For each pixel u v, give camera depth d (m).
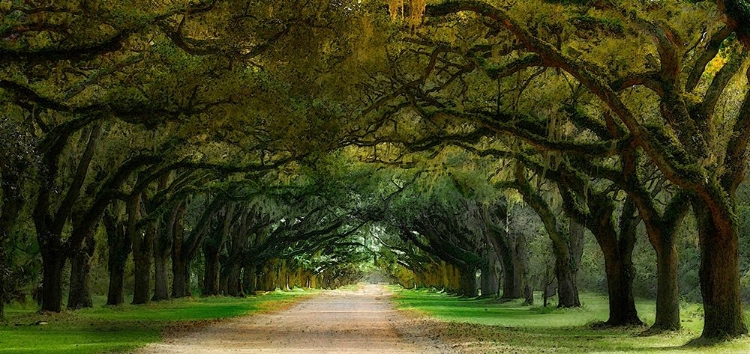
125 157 33.94
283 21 17.75
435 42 19.62
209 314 34.66
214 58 20.66
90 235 34.69
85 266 34.62
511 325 27.34
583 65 18.44
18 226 32.19
